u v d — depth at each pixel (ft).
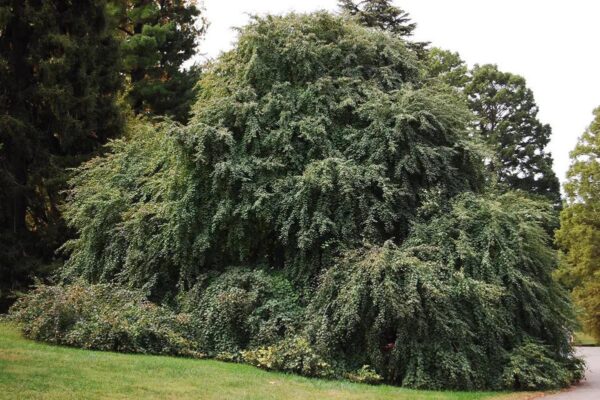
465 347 31.27
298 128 39.09
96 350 30.89
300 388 26.07
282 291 35.42
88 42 59.31
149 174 45.21
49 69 55.06
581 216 78.69
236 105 38.58
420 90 40.19
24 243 54.24
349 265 33.27
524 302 34.06
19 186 53.52
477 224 35.40
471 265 33.73
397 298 29.99
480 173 42.24
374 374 30.55
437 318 30.27
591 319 76.38
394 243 35.78
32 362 25.22
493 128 130.11
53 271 49.06
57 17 58.03
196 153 36.96
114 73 62.28
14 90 55.31
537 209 39.29
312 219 35.27
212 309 34.81
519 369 31.04
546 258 36.86
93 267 43.19
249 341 34.04
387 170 38.27
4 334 33.91
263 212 35.96
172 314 35.50
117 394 21.03
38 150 54.90
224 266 39.40
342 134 39.75
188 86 82.58
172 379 24.77
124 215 41.27
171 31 82.94
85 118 57.98
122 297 36.63
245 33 41.52
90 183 47.29
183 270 38.17
